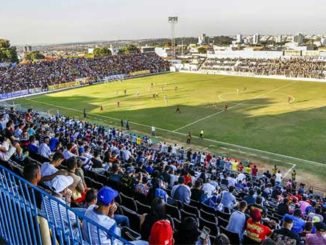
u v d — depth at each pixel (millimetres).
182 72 107938
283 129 45281
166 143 41625
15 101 68938
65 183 8258
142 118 53500
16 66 90750
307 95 66312
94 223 5031
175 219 10234
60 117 49125
